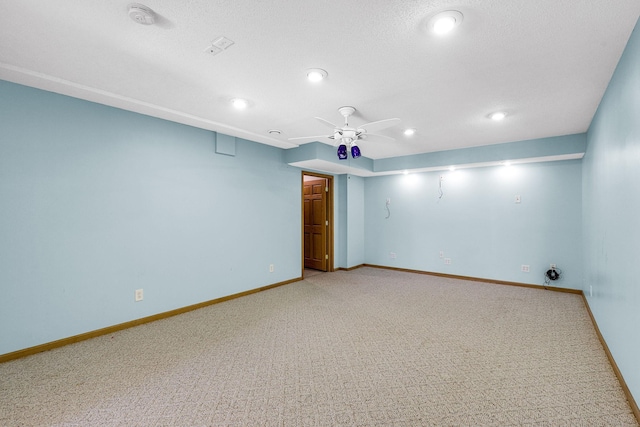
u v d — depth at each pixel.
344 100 2.81
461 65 2.14
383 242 6.33
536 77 2.33
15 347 2.43
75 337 2.73
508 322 3.23
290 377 2.17
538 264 4.64
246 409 1.82
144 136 3.22
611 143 2.38
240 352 2.55
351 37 1.80
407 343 2.73
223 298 4.01
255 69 2.22
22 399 1.91
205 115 3.28
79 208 2.77
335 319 3.34
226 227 4.06
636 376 1.76
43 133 2.57
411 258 5.94
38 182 2.54
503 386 2.06
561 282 4.46
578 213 4.32
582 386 2.06
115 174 3.01
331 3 1.49
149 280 3.26
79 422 1.70
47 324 2.59
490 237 5.05
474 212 5.20
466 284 4.95
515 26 1.68
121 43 1.89
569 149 3.98
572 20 1.63
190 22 1.66
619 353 2.13
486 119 3.36
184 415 1.77
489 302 3.95
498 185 4.96
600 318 2.83
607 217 2.56
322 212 6.06
